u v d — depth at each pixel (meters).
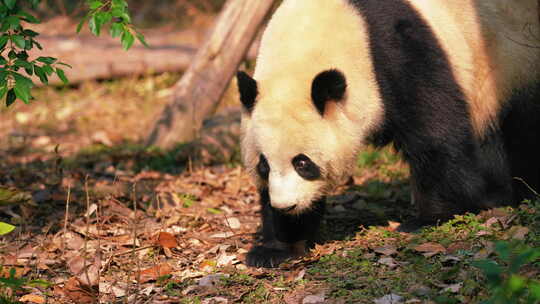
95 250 9.84
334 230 10.59
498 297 6.24
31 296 8.20
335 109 8.62
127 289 8.17
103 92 22.25
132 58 22.86
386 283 7.87
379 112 9.05
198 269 9.20
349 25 9.05
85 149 16.44
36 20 8.69
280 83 8.59
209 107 15.41
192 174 13.76
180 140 15.55
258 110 8.52
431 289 7.54
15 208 11.77
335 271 8.41
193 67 15.47
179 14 28.56
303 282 8.20
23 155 16.30
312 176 8.61
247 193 12.90
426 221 9.90
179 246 10.09
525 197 10.86
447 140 9.38
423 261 8.06
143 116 20.05
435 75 9.31
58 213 11.52
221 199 12.43
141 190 12.71
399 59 9.12
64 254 9.74
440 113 9.33
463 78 9.70
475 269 7.77
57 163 12.56
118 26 8.60
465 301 7.09
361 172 13.68
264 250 9.47
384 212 11.38
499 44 10.09
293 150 8.41
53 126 19.41
